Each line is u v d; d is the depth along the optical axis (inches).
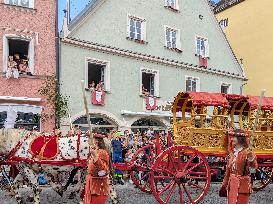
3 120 712.4
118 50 874.1
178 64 1002.7
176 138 438.3
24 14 753.6
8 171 427.8
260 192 504.4
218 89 1112.2
